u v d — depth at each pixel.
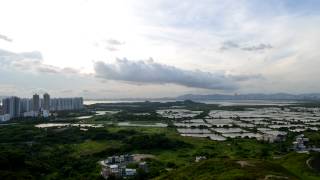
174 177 153.00
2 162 184.88
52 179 183.12
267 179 122.25
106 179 177.25
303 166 162.50
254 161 153.25
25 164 195.62
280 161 179.00
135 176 177.88
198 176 144.88
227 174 133.38
